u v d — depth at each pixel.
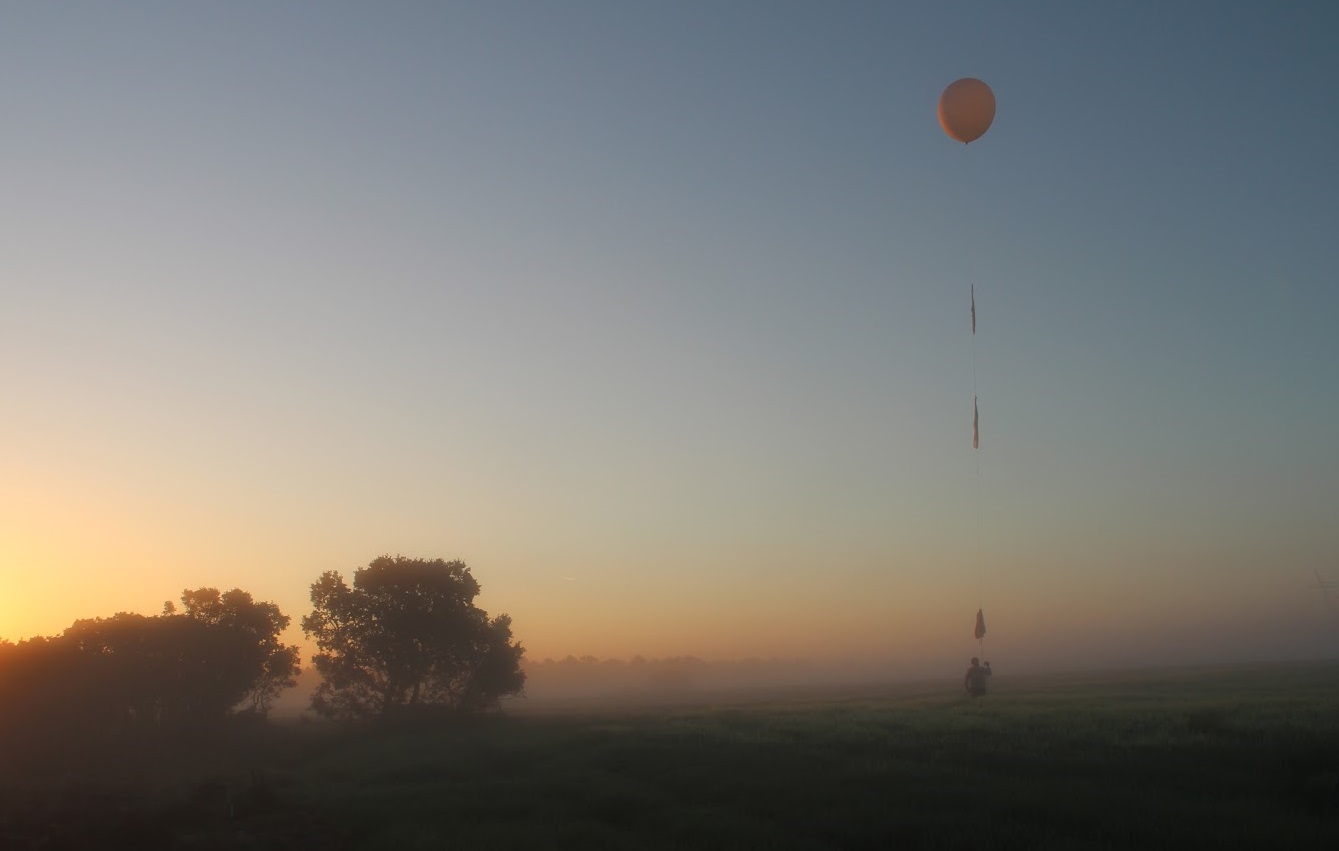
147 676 58.75
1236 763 24.55
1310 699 43.94
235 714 65.00
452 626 63.28
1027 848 17.14
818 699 77.56
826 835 19.52
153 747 55.62
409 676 63.88
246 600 65.12
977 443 32.56
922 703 54.69
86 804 28.17
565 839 20.38
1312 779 21.20
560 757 36.44
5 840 22.39
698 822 21.06
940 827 18.91
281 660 66.31
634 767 31.83
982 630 37.56
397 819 24.20
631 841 19.84
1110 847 16.70
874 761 28.66
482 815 24.28
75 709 55.53
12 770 47.44
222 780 35.81
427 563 64.88
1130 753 26.81
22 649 56.41
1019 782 23.50
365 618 62.66
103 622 60.09
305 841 23.00
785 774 27.08
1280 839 16.42
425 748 46.22
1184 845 16.61
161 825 24.44
